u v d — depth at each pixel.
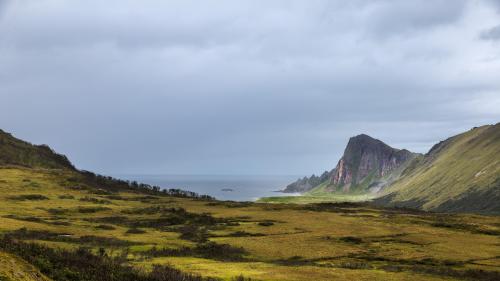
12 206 134.75
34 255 26.19
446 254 87.75
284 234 112.56
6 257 22.03
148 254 64.19
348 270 57.78
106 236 84.56
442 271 64.81
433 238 115.38
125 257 55.31
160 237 91.69
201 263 56.62
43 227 88.00
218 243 89.06
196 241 89.19
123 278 27.55
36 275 21.80
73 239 74.38
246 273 49.47
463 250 94.56
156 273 32.97
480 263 78.44
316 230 123.12
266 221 143.75
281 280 46.06
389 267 67.19
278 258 74.75
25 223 91.38
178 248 74.19
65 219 117.44
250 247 85.38
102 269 28.08
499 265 77.00
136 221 128.75
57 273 24.03
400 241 106.81
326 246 92.69
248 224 133.75
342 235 113.62
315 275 50.91
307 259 75.50
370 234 118.31
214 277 44.38
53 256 27.75
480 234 131.00
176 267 50.94
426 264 76.12
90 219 124.31
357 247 93.44
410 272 61.66
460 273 63.72
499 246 103.38
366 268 64.00
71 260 28.09
